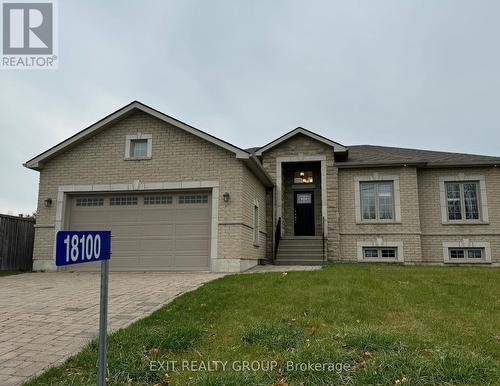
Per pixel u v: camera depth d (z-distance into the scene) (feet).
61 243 7.86
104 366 8.93
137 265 41.04
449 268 36.37
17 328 17.30
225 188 40.14
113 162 42.88
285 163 55.67
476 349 13.56
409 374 11.09
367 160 53.16
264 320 17.19
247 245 42.01
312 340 14.65
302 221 57.72
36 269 42.42
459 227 51.60
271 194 54.13
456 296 21.94
